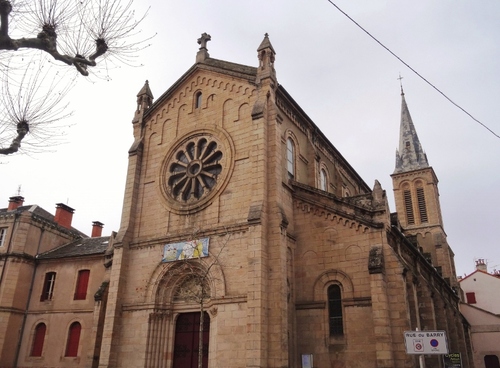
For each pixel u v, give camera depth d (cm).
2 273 3731
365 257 2344
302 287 2453
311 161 3161
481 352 5166
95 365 2792
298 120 3125
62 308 3650
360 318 2247
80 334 3484
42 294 3794
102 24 1234
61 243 4306
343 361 2212
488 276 6425
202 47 3119
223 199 2564
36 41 1106
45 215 4391
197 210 2630
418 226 6247
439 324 3003
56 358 3478
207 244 2477
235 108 2770
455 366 2119
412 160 6744
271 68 2739
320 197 2581
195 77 3056
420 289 2862
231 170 2600
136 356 2467
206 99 2941
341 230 2462
